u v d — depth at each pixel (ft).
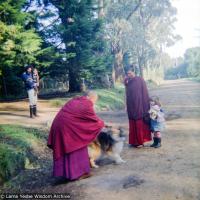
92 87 54.03
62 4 41.24
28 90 25.14
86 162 12.89
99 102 36.78
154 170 12.24
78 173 12.62
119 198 10.16
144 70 77.77
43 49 36.73
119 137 14.30
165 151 14.92
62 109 12.98
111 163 14.38
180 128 19.20
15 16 31.40
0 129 19.24
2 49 29.91
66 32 40.45
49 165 15.62
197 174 10.61
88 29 41.78
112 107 38.22
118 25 66.80
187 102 26.68
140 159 14.28
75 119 12.67
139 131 16.70
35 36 32.22
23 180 13.70
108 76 56.13
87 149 13.07
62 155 12.61
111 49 66.54
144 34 75.10
